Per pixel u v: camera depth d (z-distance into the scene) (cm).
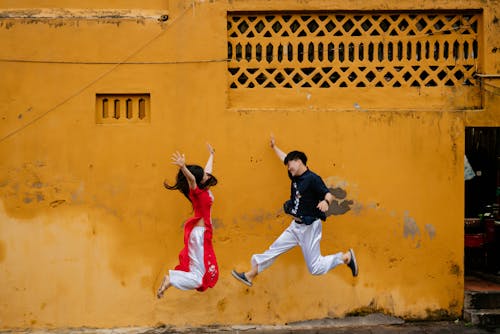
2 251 584
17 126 583
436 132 588
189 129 584
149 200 587
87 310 588
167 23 584
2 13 589
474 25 598
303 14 592
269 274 591
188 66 584
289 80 593
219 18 583
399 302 589
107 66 584
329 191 546
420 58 596
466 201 765
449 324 583
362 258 589
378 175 588
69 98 584
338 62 594
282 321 590
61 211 586
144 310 588
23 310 586
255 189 586
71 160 585
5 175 583
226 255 588
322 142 587
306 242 540
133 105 593
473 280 664
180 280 513
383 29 599
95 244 586
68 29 582
